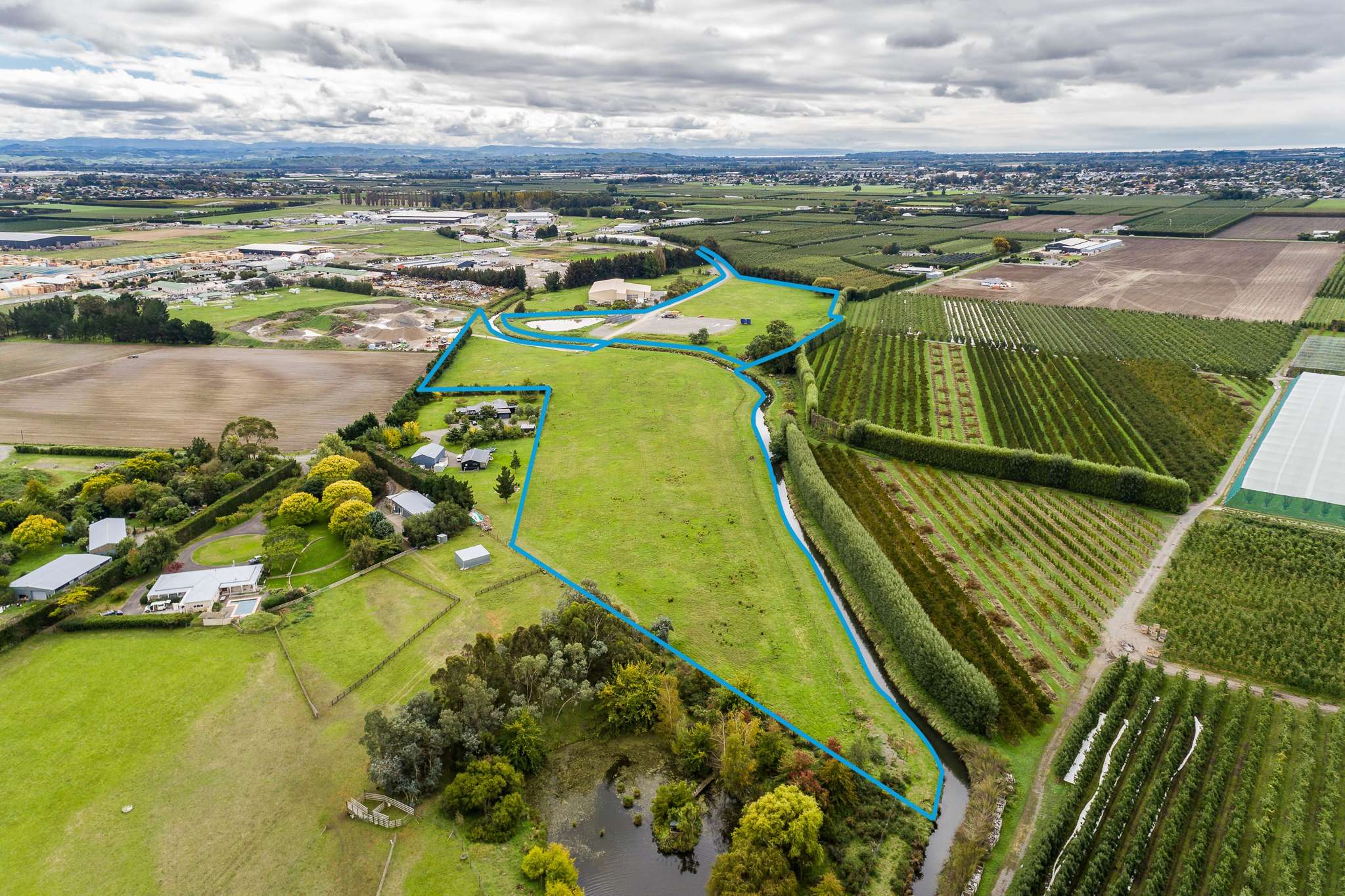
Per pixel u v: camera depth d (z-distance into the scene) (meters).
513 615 91.44
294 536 106.75
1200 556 100.12
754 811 62.53
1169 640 85.19
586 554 104.56
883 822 64.81
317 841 63.25
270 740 73.25
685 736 72.69
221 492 119.56
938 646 77.88
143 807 65.88
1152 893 56.72
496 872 61.38
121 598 93.88
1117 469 116.69
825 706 77.88
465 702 71.56
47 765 69.88
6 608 92.19
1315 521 108.62
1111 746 71.44
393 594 95.81
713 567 101.62
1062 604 92.19
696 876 62.50
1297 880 58.72
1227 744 69.25
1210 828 62.44
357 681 80.69
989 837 62.53
